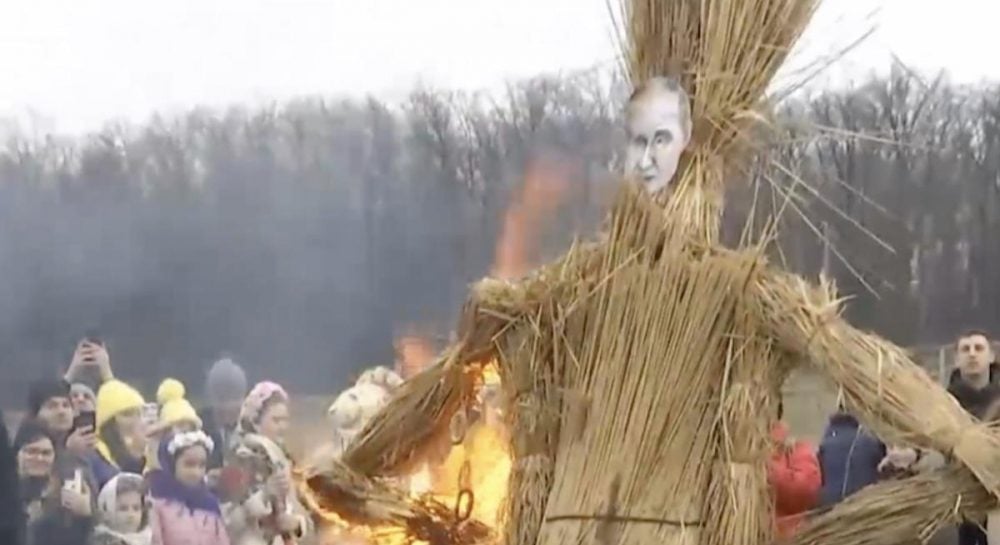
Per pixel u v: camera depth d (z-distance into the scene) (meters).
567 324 4.98
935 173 15.57
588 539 4.75
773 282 4.79
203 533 8.66
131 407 9.35
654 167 4.95
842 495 6.74
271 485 8.70
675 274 4.85
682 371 4.80
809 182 5.59
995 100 16.17
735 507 4.71
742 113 5.01
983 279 15.76
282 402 8.88
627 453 4.78
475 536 5.34
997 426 4.70
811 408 6.79
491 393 5.41
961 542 6.66
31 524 8.99
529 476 4.96
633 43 5.12
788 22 5.07
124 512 8.97
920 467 5.13
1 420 9.16
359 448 5.34
